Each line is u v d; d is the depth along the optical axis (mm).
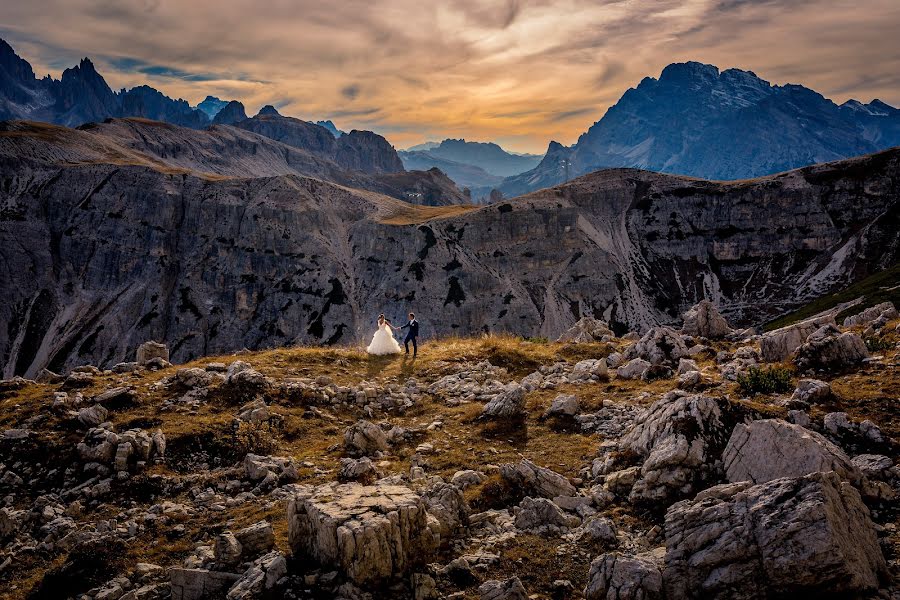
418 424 21359
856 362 19922
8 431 18688
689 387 20719
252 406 21344
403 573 10477
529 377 26453
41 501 15930
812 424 14781
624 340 35312
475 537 12727
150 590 11203
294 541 11266
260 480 16797
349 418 22484
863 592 8773
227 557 11359
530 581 10930
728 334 32188
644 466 14047
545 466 16656
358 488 12344
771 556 9164
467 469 16688
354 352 32562
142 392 22703
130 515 15180
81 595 11523
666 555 10258
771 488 10336
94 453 17469
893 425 14562
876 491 11500
